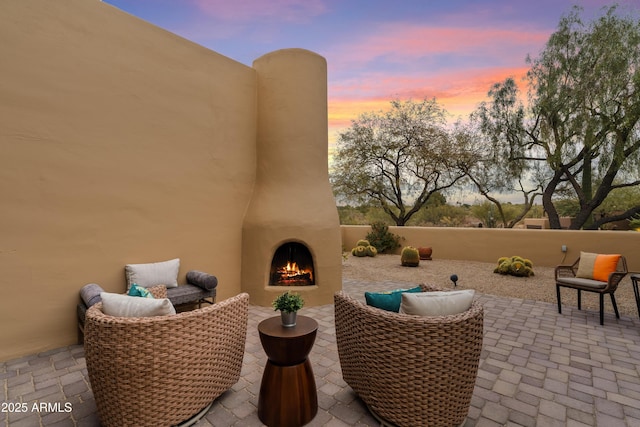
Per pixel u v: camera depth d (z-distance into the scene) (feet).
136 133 13.62
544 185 48.42
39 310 11.28
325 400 8.59
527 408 8.18
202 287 14.16
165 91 14.62
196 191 15.87
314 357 11.21
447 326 6.75
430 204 55.98
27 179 10.91
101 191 12.62
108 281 12.85
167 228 14.75
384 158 49.78
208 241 16.43
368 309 7.72
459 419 7.16
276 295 16.99
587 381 9.54
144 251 13.94
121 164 13.16
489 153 47.03
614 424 7.52
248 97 18.44
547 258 30.35
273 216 17.28
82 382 9.41
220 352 8.09
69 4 11.76
